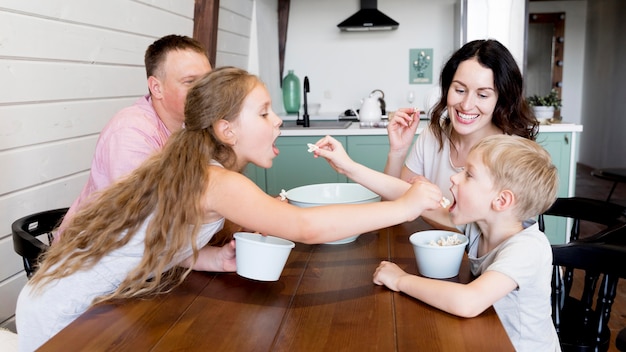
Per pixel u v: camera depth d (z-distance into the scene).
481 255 1.29
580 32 7.92
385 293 1.01
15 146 1.68
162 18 2.53
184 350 0.81
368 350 0.79
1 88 1.58
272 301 0.99
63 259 1.14
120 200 1.12
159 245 1.05
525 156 1.12
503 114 1.52
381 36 4.90
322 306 0.96
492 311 0.93
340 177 3.62
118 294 1.02
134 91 2.38
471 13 4.16
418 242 1.18
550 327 1.16
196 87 1.12
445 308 0.92
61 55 1.81
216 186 1.06
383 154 3.57
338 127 3.71
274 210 1.04
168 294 1.03
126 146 1.60
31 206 1.81
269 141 1.15
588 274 1.45
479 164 1.15
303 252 1.28
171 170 1.07
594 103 7.55
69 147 1.97
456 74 1.51
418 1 4.79
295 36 5.01
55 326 1.10
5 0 1.51
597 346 1.36
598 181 6.52
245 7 3.98
